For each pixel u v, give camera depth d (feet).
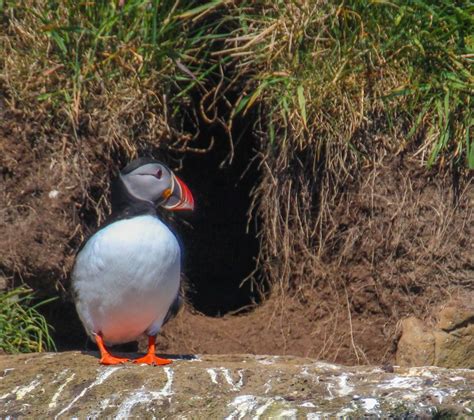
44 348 35.88
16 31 38.32
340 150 38.45
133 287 29.01
